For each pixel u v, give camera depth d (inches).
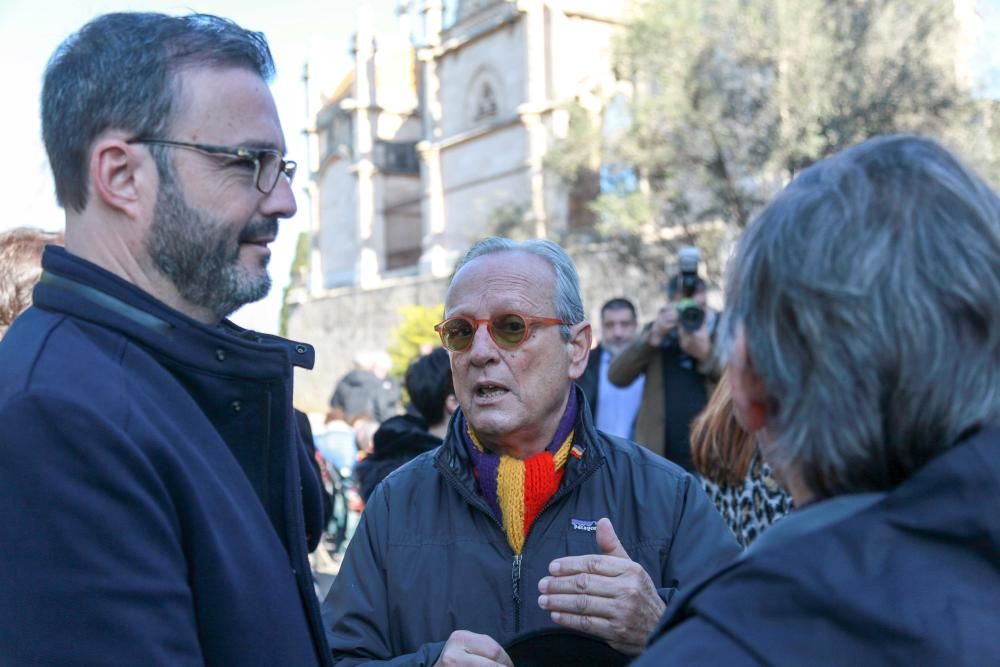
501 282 89.3
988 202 43.9
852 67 677.3
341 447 377.1
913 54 668.1
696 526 88.9
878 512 40.7
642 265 804.0
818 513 43.4
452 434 90.7
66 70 61.2
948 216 42.8
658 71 743.7
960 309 41.7
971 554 39.4
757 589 40.3
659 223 795.4
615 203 772.0
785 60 687.1
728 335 48.7
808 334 42.8
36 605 49.5
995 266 42.1
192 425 59.7
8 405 51.6
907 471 42.7
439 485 92.1
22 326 58.4
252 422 64.6
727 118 713.0
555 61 1170.6
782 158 681.0
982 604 38.3
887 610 37.7
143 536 52.2
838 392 42.3
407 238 1673.2
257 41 66.0
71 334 57.1
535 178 1072.8
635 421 218.7
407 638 86.9
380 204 1620.3
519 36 1213.7
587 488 89.7
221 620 57.0
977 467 39.4
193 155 60.9
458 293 91.3
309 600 65.2
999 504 38.8
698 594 43.1
